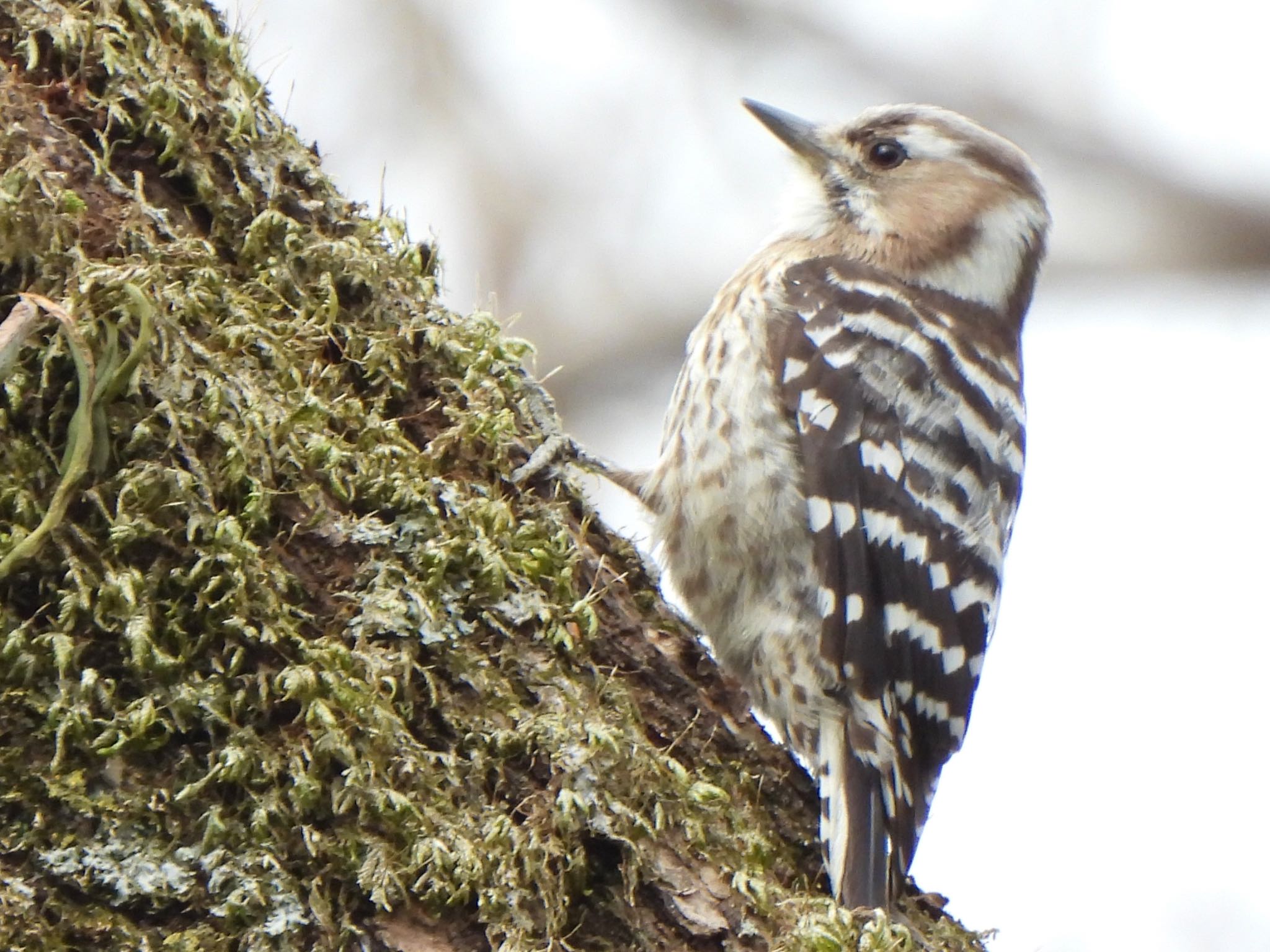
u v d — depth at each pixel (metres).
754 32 14.44
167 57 6.18
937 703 9.47
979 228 10.89
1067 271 14.34
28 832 4.93
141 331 5.38
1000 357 10.70
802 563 8.99
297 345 6.13
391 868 5.22
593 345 14.23
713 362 9.46
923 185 10.92
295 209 6.42
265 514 5.57
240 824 5.11
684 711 6.72
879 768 8.87
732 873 5.89
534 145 14.34
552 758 5.71
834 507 9.05
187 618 5.28
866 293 9.98
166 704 5.14
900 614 9.29
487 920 5.34
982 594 9.79
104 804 5.00
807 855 6.85
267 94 6.61
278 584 5.50
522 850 5.48
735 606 9.11
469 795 5.54
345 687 5.37
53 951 4.82
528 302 14.22
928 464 9.57
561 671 6.05
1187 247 14.15
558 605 6.32
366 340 6.36
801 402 9.27
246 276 6.21
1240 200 14.01
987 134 11.33
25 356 5.32
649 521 9.40
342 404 6.11
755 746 6.92
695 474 9.21
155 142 6.06
